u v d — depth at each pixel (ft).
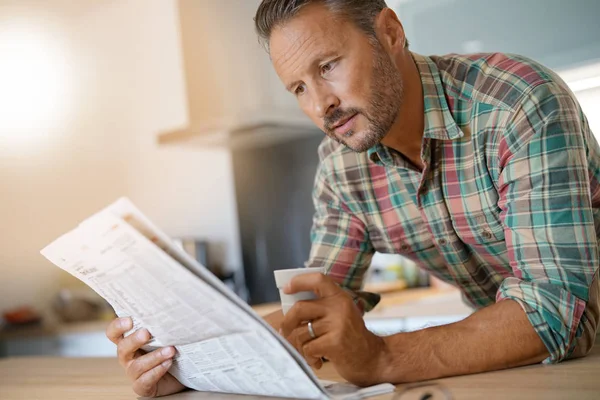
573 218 2.82
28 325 10.53
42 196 12.28
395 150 3.74
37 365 4.78
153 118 12.42
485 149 3.31
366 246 4.26
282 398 2.58
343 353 2.54
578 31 6.94
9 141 11.94
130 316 2.83
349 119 3.15
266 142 10.16
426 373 2.61
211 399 2.76
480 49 7.64
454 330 2.71
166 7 11.93
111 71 12.69
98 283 2.61
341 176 4.08
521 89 3.09
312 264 4.22
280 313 3.66
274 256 10.49
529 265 2.86
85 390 3.34
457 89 3.43
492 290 4.17
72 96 12.63
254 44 8.75
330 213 4.27
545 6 7.12
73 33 12.40
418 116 3.54
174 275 2.28
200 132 8.98
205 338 2.55
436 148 3.54
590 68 6.80
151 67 12.32
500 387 2.35
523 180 2.96
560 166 2.88
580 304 2.74
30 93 12.17
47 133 12.39
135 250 2.29
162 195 12.71
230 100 8.87
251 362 2.47
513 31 7.39
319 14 3.03
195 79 9.16
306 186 9.96
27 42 12.08
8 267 11.74
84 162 12.81
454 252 3.85
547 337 2.67
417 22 8.07
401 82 3.29
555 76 3.18
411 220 3.97
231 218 11.78
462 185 3.54
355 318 2.55
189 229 12.39
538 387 2.31
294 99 8.87
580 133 3.01
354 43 3.07
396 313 6.56
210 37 8.98
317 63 3.05
